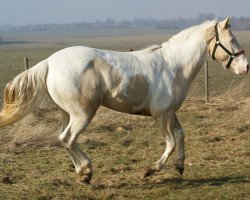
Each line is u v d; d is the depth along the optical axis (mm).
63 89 8016
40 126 12820
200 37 8859
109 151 11344
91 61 8125
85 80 8047
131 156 10859
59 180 8773
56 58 8188
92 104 8141
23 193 8156
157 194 8195
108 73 8156
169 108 8539
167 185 8656
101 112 15406
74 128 8172
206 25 8945
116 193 8211
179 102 8703
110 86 8180
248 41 83312
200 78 27844
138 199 7996
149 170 8719
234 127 13688
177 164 8922
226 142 12117
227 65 8984
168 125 8562
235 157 10703
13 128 12773
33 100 8219
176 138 8883
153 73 8430
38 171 9555
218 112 16016
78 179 8766
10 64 45812
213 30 8867
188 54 8758
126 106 8391
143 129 13656
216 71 33281
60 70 8039
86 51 8227
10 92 8172
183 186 8641
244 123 14312
